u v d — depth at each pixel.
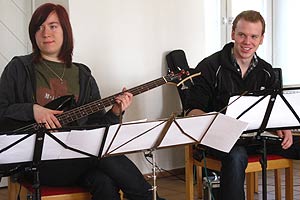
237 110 2.41
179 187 4.05
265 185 2.65
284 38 5.33
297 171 4.52
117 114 2.51
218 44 4.98
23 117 2.40
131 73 4.21
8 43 4.07
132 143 2.17
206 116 2.23
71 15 3.86
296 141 2.99
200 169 3.56
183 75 2.60
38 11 2.59
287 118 2.54
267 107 2.46
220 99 2.99
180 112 4.48
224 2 4.98
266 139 2.72
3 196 3.82
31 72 2.56
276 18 5.36
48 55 2.63
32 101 2.54
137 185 2.40
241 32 2.91
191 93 3.03
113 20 4.09
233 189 2.66
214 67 3.02
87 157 2.15
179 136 2.25
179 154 4.52
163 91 4.39
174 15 4.44
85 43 3.95
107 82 4.08
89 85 2.68
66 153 2.09
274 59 5.35
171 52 4.34
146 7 4.27
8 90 2.53
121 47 4.14
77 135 2.03
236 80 3.01
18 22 4.11
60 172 2.41
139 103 4.26
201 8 4.60
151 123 2.12
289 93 2.46
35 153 2.03
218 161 2.85
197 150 2.98
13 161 2.04
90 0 3.96
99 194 2.36
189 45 4.54
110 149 2.14
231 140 2.34
